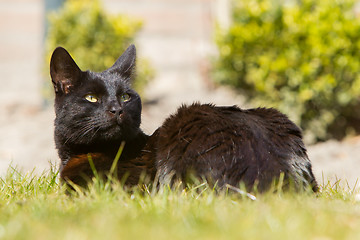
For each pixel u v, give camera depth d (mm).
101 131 5758
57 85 5961
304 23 11312
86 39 13609
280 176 4895
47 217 4156
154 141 5883
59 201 4879
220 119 5406
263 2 11852
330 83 10992
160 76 16844
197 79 16531
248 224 3816
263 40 11570
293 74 11180
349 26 11031
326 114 11406
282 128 5441
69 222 3947
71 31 13719
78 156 5895
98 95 5840
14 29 20391
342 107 11633
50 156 10883
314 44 11078
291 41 11352
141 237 3551
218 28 12320
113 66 6480
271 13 11727
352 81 11180
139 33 19641
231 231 3672
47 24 14875
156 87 16297
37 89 16984
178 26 19906
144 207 4566
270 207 4262
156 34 19828
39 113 14875
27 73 18391
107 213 4172
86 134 5809
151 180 5672
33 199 4957
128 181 5621
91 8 13898
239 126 5262
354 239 3537
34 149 11617
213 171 5078
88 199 4770
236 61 11898
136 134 6031
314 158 10398
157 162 5645
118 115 5711
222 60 12062
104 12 14094
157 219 4043
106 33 13680
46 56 13906
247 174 4953
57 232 3664
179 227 3791
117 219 3986
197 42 19234
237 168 5004
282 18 11547
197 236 3596
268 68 11312
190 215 4082
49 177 6234
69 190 5500
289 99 11273
